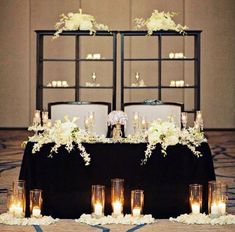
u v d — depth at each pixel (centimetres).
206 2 1500
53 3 1494
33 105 1511
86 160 566
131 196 557
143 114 845
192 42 1486
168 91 1494
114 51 1030
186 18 1500
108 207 573
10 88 1510
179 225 537
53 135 574
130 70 1489
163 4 1497
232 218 547
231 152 1093
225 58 1506
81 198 573
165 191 574
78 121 853
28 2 1499
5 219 544
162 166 574
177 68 1487
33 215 552
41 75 1055
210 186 553
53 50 1484
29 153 577
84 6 1495
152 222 545
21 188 550
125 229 524
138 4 1495
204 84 1510
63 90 1489
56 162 574
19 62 1506
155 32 1021
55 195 574
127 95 1493
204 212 575
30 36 1502
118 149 574
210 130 1508
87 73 1488
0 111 1514
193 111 1059
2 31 1501
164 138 570
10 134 1389
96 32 1020
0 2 1497
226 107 1512
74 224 543
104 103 861
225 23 1503
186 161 574
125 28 1496
